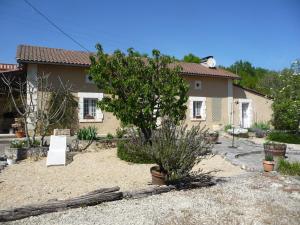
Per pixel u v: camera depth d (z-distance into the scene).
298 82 18.47
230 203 5.86
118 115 9.55
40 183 7.16
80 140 11.48
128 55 10.14
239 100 21.67
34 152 10.17
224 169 8.97
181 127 7.16
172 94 9.55
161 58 10.12
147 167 8.95
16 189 6.67
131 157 9.44
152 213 5.20
